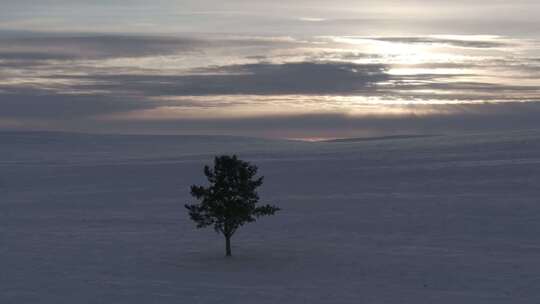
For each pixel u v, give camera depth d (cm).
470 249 5275
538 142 10212
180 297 4044
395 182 8225
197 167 10250
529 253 5109
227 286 4322
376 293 4138
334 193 7862
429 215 6450
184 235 6066
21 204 7944
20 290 4219
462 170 8506
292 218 6631
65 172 10431
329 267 4856
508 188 7444
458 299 3972
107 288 4253
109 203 7875
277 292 4156
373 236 5825
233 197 5134
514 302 3900
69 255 5269
